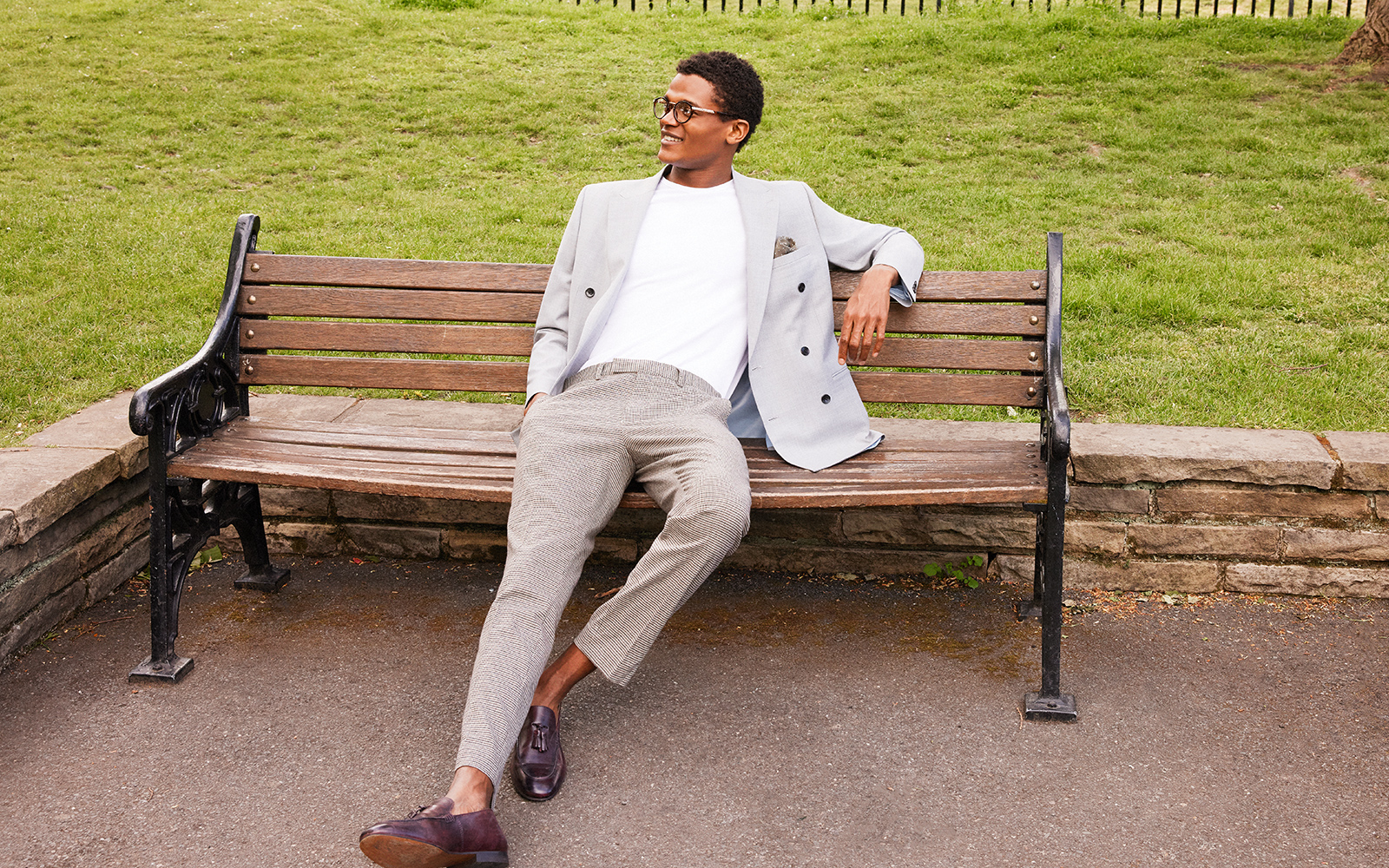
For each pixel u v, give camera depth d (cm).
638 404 260
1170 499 318
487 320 312
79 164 726
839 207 637
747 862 209
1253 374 401
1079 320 466
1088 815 223
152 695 269
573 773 237
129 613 312
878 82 916
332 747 248
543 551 230
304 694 270
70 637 297
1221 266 522
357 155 757
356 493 342
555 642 299
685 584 231
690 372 270
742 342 284
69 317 459
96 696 268
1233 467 312
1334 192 644
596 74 949
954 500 251
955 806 226
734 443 254
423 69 956
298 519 347
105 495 320
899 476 267
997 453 285
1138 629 302
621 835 217
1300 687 272
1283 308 474
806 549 334
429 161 749
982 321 295
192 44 999
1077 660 286
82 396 375
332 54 990
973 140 776
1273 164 700
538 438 251
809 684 274
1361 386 386
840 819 222
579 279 290
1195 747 246
